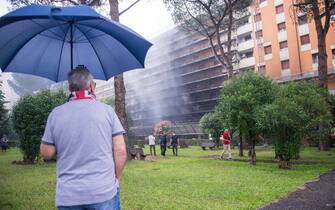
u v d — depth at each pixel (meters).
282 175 11.94
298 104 13.81
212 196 8.46
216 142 34.06
